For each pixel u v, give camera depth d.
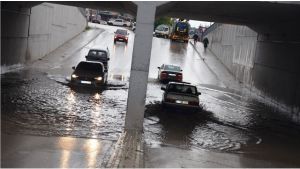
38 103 21.78
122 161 12.70
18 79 28.89
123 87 30.39
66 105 22.03
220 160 14.65
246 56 41.00
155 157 13.92
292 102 26.95
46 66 37.47
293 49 27.38
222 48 53.97
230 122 22.81
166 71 36.31
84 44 54.56
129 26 84.69
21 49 34.25
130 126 17.52
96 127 17.89
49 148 13.76
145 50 17.28
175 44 65.25
